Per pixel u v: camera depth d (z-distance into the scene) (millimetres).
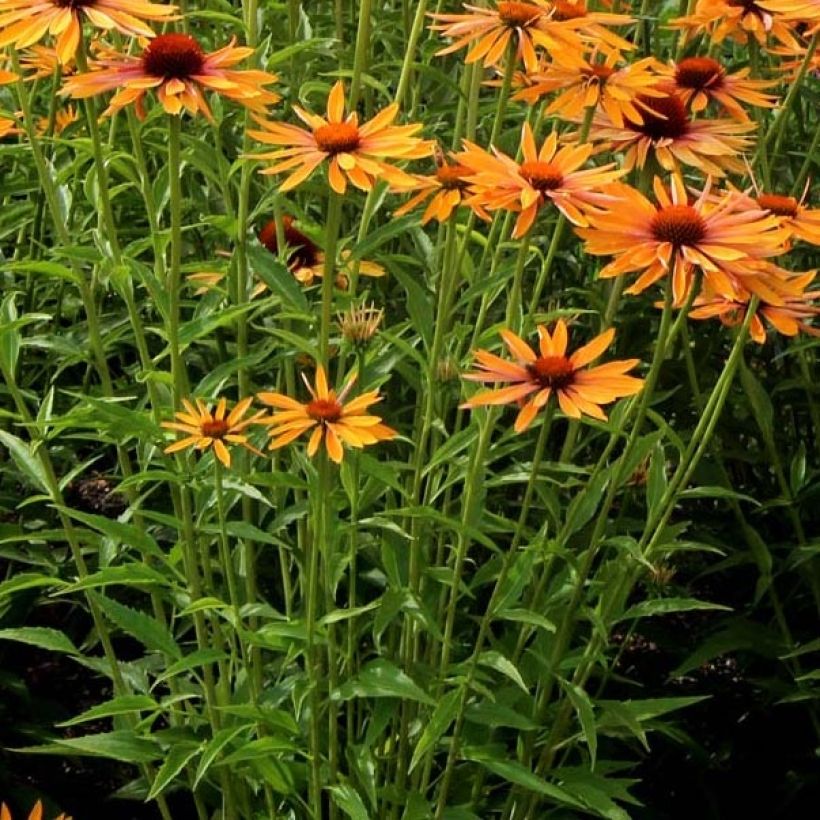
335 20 2068
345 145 1547
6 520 1975
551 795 1626
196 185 1943
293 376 1761
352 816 1569
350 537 1619
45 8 1542
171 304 1586
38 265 1626
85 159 1678
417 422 1739
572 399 1494
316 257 1908
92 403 1579
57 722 1961
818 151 2049
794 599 1996
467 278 1737
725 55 2277
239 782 1693
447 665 1601
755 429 1975
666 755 1971
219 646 1655
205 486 1604
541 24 1638
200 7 2064
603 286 1954
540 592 1643
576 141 1711
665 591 1799
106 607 1627
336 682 1602
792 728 1987
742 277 1514
